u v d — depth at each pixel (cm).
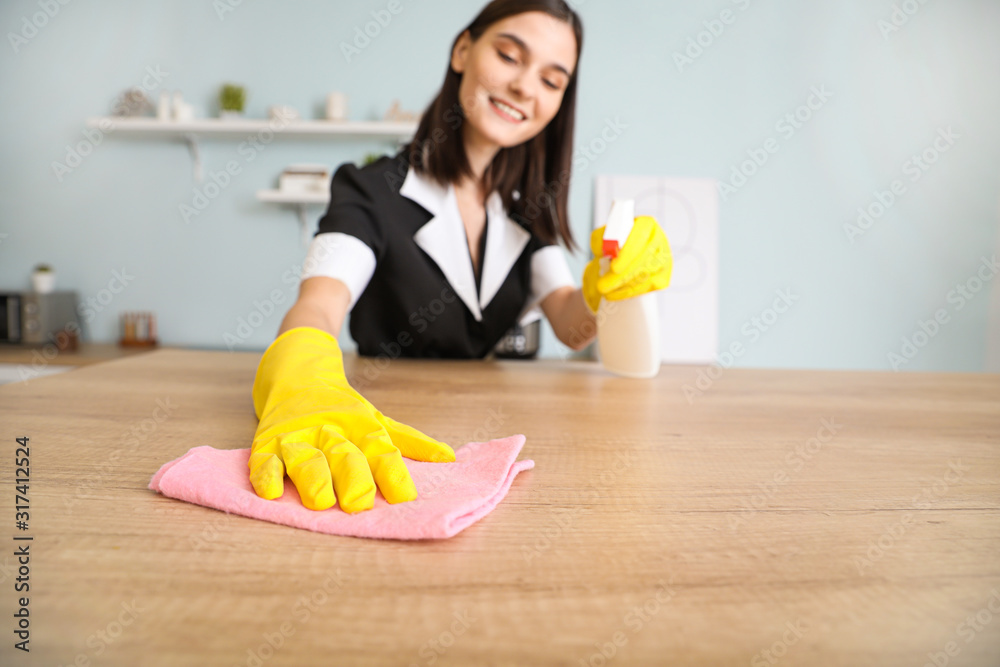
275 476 39
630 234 92
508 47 103
